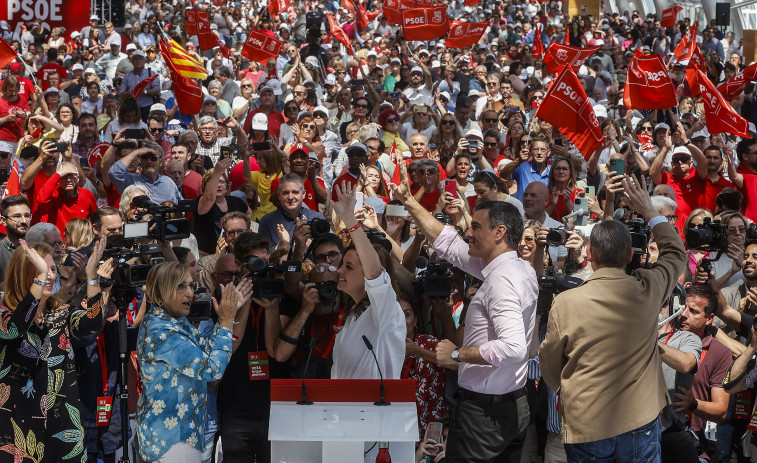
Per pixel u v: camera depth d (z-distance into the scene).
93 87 17.12
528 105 17.52
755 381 5.74
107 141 11.75
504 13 35.28
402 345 5.12
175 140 12.33
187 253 6.67
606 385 4.73
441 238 5.65
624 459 4.77
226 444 5.67
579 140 9.80
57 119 12.93
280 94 16.83
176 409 5.18
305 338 5.71
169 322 5.25
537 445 5.90
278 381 4.75
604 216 6.80
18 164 9.45
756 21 29.50
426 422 5.82
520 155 10.96
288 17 31.06
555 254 7.82
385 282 4.95
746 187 10.44
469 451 5.11
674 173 10.67
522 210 8.74
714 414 5.68
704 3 29.61
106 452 6.41
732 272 7.29
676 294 5.53
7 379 5.50
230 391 5.66
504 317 4.86
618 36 30.83
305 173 9.45
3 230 8.06
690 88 16.33
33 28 23.53
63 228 9.07
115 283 5.58
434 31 18.47
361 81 14.93
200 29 18.48
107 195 9.90
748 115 18.53
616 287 4.77
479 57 23.83
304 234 6.09
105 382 6.25
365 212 7.30
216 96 16.08
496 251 5.06
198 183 10.41
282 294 5.36
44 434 5.58
